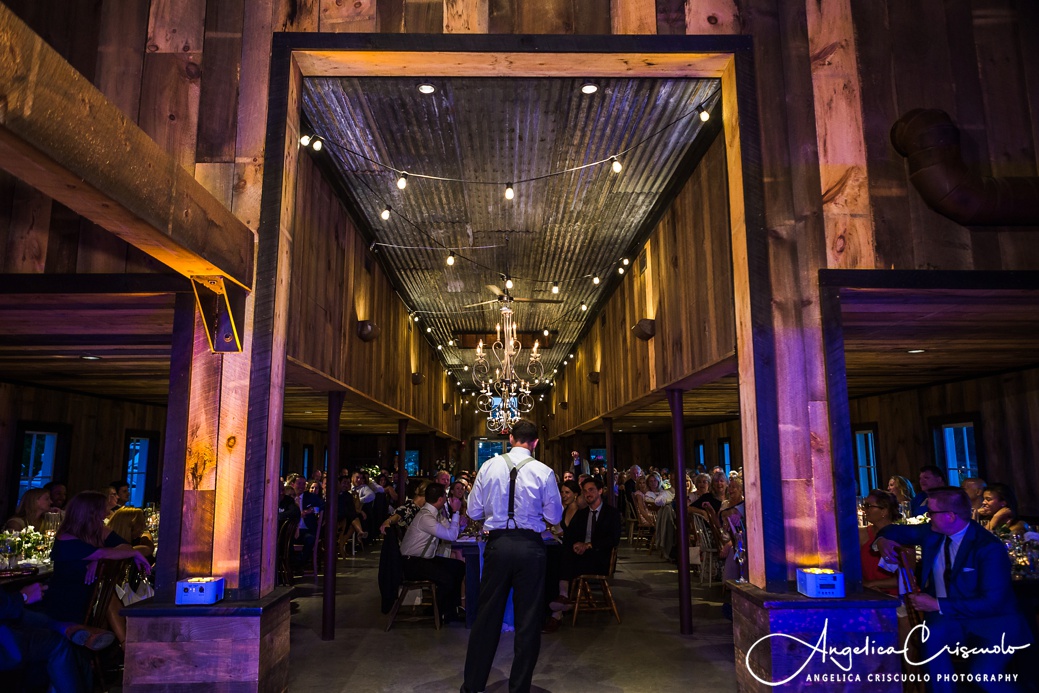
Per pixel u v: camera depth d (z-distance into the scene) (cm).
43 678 366
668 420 1299
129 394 881
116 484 754
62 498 661
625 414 1109
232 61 394
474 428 2461
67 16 399
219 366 364
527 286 1030
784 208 388
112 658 461
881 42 411
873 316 459
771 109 398
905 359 645
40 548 498
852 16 412
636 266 838
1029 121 408
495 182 636
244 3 400
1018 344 570
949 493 349
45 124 193
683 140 550
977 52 414
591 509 629
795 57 405
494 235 789
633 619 612
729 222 438
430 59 402
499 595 386
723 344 483
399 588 608
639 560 1006
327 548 563
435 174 615
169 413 360
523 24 398
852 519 356
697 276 555
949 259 390
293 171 408
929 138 382
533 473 399
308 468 1653
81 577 415
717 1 408
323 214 568
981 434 765
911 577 356
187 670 331
